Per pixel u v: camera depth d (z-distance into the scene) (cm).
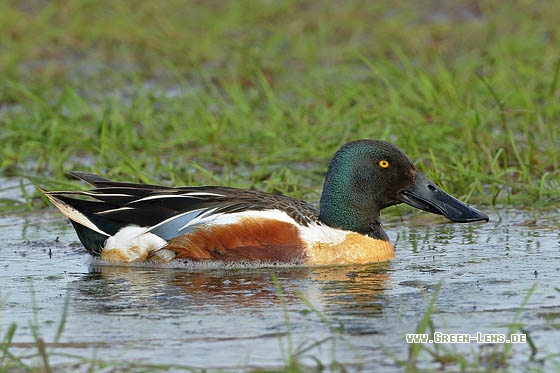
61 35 2406
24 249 1212
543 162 1522
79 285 1052
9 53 2266
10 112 1867
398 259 1146
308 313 935
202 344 856
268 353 833
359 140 1162
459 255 1148
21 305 978
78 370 803
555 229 1251
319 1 2675
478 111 1666
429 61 2189
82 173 1201
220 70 2166
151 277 1086
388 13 2594
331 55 2255
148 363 813
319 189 1459
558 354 823
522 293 988
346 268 1113
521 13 2519
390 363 812
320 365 802
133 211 1151
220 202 1150
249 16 2544
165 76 2167
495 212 1345
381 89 1870
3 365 814
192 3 2656
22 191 1470
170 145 1647
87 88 2053
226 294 1008
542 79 1895
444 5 2645
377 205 1151
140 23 2497
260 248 1125
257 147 1638
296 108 1841
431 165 1506
